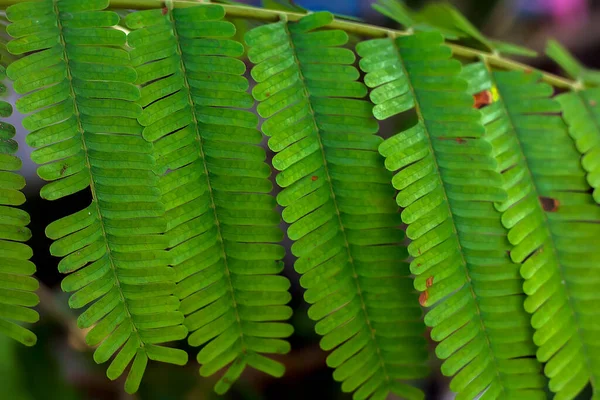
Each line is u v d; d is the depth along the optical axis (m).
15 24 0.31
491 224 0.32
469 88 0.33
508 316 0.32
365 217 0.32
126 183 0.31
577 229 0.33
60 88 0.31
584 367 0.32
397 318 0.32
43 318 0.39
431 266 0.32
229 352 0.32
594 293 0.32
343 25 0.33
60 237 0.31
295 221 0.31
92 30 0.31
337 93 0.32
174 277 0.31
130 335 0.31
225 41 0.31
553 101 0.33
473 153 0.32
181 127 0.31
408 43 0.32
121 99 0.31
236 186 0.31
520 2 0.59
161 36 0.31
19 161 0.31
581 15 0.60
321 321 0.32
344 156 0.32
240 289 0.31
